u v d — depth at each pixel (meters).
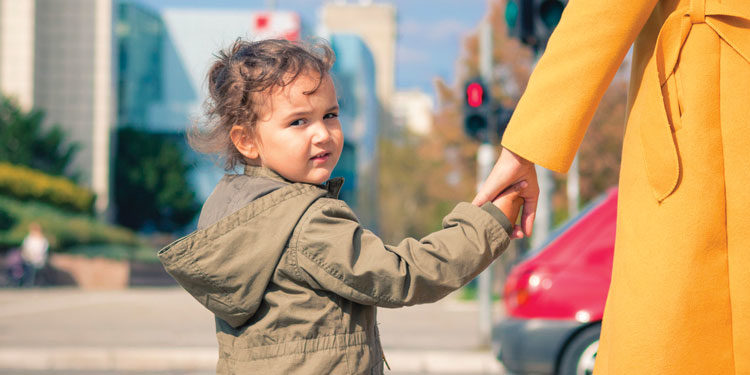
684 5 1.65
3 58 36.97
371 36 106.31
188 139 2.31
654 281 1.61
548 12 7.21
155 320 14.62
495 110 9.63
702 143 1.59
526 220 1.89
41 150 33.16
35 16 37.56
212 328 13.29
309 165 2.01
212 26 43.06
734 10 1.61
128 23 40.25
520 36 7.27
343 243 1.86
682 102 1.63
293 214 1.92
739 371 1.58
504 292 6.21
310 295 1.90
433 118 26.08
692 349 1.58
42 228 27.30
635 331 1.62
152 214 38.38
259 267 1.89
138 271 28.22
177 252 1.92
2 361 9.85
